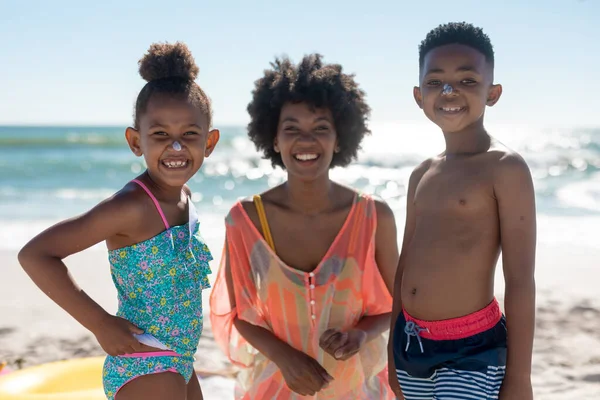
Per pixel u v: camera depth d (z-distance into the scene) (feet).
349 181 76.48
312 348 11.34
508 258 8.89
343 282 11.41
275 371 11.34
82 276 26.14
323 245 11.44
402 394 10.08
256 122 11.68
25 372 13.11
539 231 39.40
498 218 9.04
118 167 84.84
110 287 24.52
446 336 9.10
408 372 9.55
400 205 58.13
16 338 18.79
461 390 8.85
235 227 11.55
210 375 15.57
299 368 10.67
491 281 9.20
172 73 9.76
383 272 11.89
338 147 11.49
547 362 16.62
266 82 11.51
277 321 11.49
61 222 8.86
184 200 10.12
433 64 9.45
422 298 9.30
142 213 9.27
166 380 9.26
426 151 110.73
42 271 8.54
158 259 9.31
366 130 11.91
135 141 9.96
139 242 9.29
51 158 96.89
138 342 8.90
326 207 11.44
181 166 9.51
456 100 9.27
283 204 11.51
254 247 11.48
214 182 73.82
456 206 9.16
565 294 23.41
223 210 51.98
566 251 32.35
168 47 9.79
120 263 9.38
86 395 11.82
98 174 78.89
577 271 27.48
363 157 99.04
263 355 11.41
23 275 26.68
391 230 11.66
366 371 11.56
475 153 9.30
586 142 135.44
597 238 36.58
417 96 10.37
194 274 9.75
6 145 117.60
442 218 9.32
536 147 122.83
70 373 13.30
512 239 8.86
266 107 11.44
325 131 10.85
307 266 11.46
